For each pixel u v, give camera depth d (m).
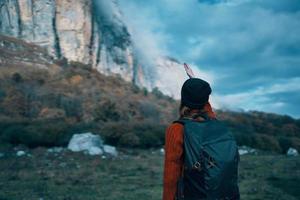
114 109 71.50
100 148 34.56
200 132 2.69
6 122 50.59
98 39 169.38
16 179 18.75
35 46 140.25
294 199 13.95
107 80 117.31
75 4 163.38
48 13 155.25
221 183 2.61
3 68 101.06
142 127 47.03
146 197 14.62
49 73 104.00
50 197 14.24
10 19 147.88
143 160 30.17
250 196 14.46
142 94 114.38
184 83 2.95
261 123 88.50
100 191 15.80
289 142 53.16
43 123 49.56
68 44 157.00
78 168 23.86
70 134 40.88
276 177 19.09
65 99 73.50
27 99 72.06
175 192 2.69
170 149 2.73
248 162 27.55
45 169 22.92
